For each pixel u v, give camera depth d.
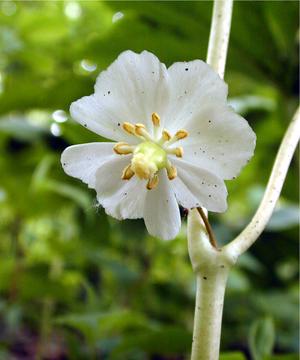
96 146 0.25
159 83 0.24
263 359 0.31
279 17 0.47
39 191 0.54
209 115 0.24
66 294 0.51
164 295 0.63
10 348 0.58
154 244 0.62
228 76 0.55
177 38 0.46
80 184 0.56
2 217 0.67
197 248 0.25
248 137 0.23
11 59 0.76
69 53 0.51
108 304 0.48
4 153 0.65
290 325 0.59
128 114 0.24
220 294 0.25
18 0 0.81
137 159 0.24
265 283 0.65
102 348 0.43
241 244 0.25
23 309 0.52
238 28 0.48
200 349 0.24
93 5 0.72
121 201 0.25
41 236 0.62
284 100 0.54
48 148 0.65
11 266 0.51
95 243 0.62
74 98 0.51
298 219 0.53
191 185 0.24
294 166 0.62
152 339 0.35
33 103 0.52
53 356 0.56
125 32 0.46
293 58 0.50
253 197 0.63
